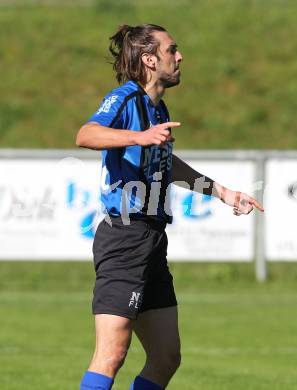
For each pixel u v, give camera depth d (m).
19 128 59.88
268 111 62.53
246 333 30.06
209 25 71.81
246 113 62.12
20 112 61.34
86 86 64.62
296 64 67.62
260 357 25.92
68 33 70.50
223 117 61.72
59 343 28.03
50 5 75.56
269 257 42.47
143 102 14.01
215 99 63.50
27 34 70.06
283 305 36.84
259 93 64.44
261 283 43.03
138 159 13.89
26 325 31.47
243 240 42.09
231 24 72.00
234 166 42.16
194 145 58.84
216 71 66.19
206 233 41.78
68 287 43.22
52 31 70.56
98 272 14.07
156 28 14.47
